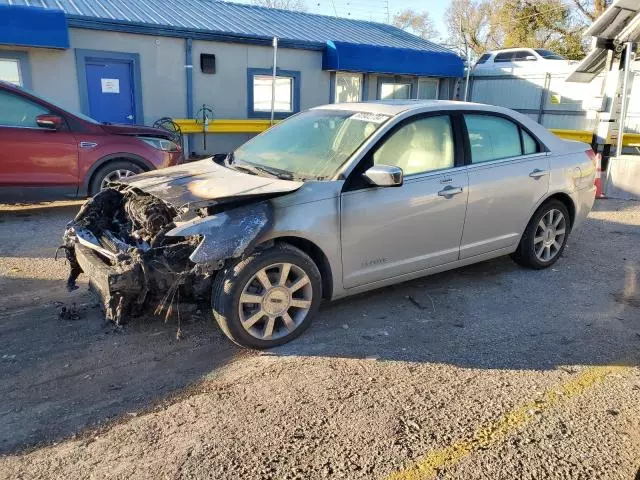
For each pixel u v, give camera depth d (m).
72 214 8.08
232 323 3.75
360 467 2.76
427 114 4.65
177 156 8.56
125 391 3.44
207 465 2.77
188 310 4.00
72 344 4.00
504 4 33.25
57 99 11.94
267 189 3.82
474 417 3.19
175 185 4.12
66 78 11.95
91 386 3.48
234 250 3.61
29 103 7.48
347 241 4.14
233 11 16.36
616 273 5.76
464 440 2.98
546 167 5.41
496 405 3.31
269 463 2.79
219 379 3.58
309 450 2.89
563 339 4.21
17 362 3.74
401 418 3.17
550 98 17.86
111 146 7.87
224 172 4.46
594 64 11.61
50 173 7.55
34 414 3.18
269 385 3.50
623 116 10.63
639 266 6.01
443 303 4.88
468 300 4.95
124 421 3.13
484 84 19.36
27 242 6.54
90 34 12.02
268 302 3.88
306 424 3.11
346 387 3.49
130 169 8.06
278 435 3.01
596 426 3.11
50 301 4.75
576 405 3.31
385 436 3.01
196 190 3.93
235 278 3.71
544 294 5.14
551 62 17.84
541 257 5.73
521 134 5.34
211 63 13.53
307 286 4.02
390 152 4.36
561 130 16.39
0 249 6.24
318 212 3.96
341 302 4.83
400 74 16.09
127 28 12.28
